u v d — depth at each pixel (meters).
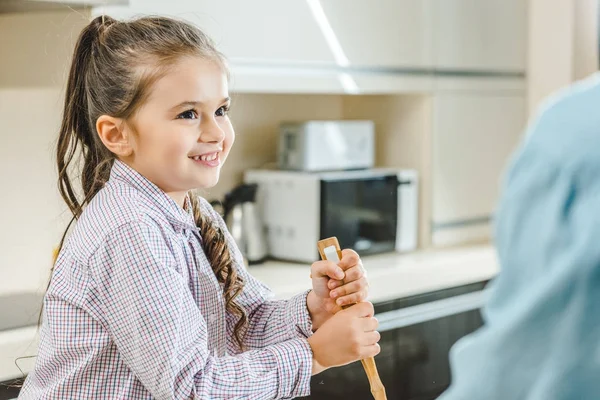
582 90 0.39
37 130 2.12
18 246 2.14
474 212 3.14
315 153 2.71
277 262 2.67
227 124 1.06
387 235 2.85
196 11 2.17
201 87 1.00
